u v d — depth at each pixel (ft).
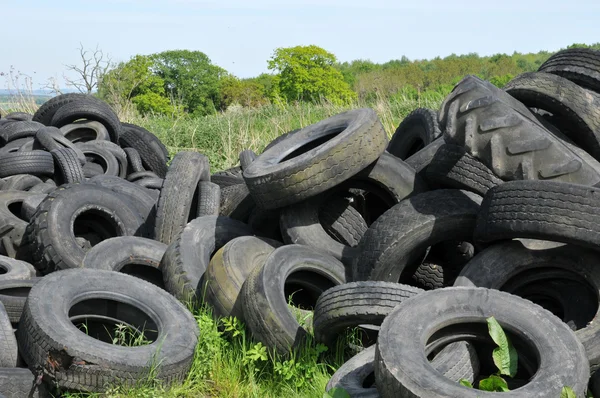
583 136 25.18
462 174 24.16
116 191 31.81
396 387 15.71
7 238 29.48
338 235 26.43
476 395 15.07
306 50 178.70
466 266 21.48
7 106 70.85
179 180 29.30
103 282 21.83
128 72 104.32
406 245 22.85
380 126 26.53
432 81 147.95
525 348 17.38
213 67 206.80
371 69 221.87
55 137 41.32
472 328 17.90
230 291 22.44
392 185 26.16
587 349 18.17
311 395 19.45
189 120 70.44
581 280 20.68
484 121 22.50
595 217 19.49
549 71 27.66
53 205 27.61
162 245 27.22
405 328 16.96
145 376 18.99
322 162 24.91
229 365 20.94
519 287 21.71
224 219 27.61
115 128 47.26
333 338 20.89
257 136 56.54
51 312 19.60
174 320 21.44
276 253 22.50
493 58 188.55
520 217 20.36
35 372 18.74
